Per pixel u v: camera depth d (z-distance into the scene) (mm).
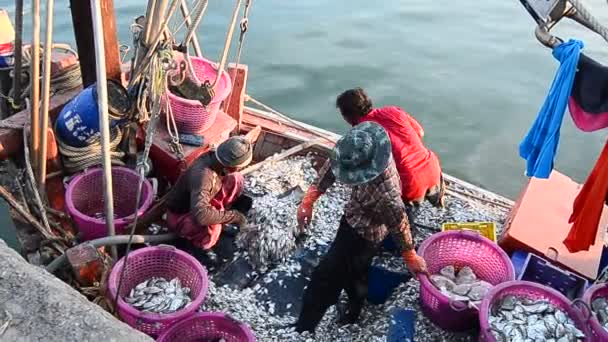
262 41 10484
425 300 4473
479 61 10227
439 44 10734
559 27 11133
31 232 5262
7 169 5566
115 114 5309
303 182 6184
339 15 11648
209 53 9836
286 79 9539
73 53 6410
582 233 4156
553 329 3973
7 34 6688
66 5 11008
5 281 2869
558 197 5516
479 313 4043
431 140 8422
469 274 4855
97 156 5598
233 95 6387
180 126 5781
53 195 5574
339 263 4309
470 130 8617
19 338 2658
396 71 9859
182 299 4504
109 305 4312
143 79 5262
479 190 6410
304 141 6562
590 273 4914
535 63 10195
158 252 4617
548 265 4773
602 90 3430
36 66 4934
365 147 3787
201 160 4941
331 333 4715
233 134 6520
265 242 5176
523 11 12148
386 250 5246
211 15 11086
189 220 5035
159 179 5902
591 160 8164
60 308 2781
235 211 5199
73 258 4391
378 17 11648
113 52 5664
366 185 3920
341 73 9742
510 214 5688
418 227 5617
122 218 5293
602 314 4098
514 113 8945
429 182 4891
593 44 10508
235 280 5082
